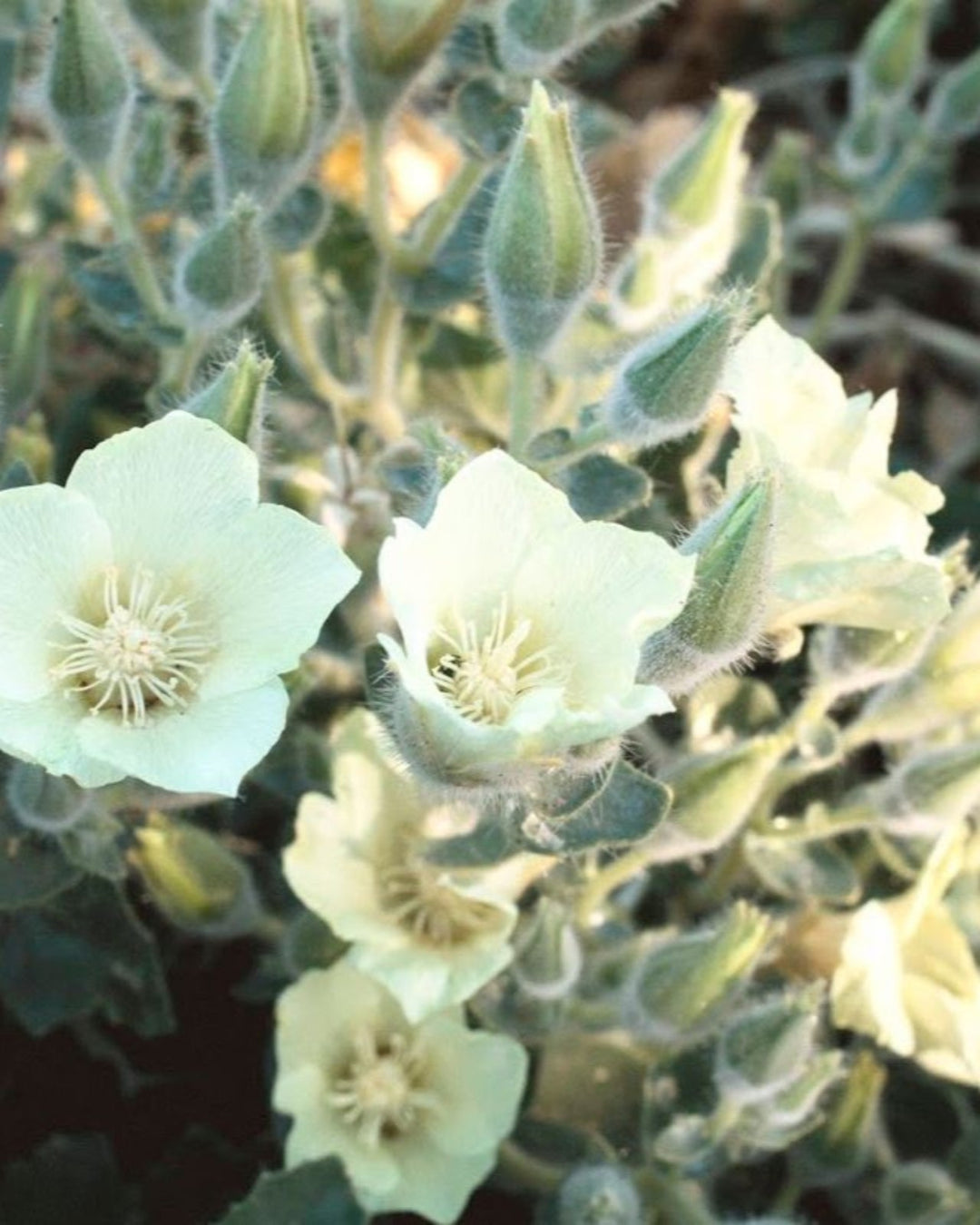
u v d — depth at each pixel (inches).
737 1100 14.0
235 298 14.4
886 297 26.3
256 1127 17.0
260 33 14.1
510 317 13.9
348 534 15.3
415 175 23.7
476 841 13.1
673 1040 14.2
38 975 15.3
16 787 13.4
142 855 14.7
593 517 14.1
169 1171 16.3
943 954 14.3
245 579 11.4
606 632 11.2
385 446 16.9
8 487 13.2
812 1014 13.4
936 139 20.9
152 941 15.0
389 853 14.6
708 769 13.6
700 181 15.9
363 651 13.2
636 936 15.5
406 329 17.9
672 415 13.5
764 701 15.9
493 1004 14.5
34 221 20.7
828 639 14.3
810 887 15.1
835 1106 15.0
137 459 11.3
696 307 13.6
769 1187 16.6
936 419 24.7
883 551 12.7
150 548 11.5
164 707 11.5
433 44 14.9
